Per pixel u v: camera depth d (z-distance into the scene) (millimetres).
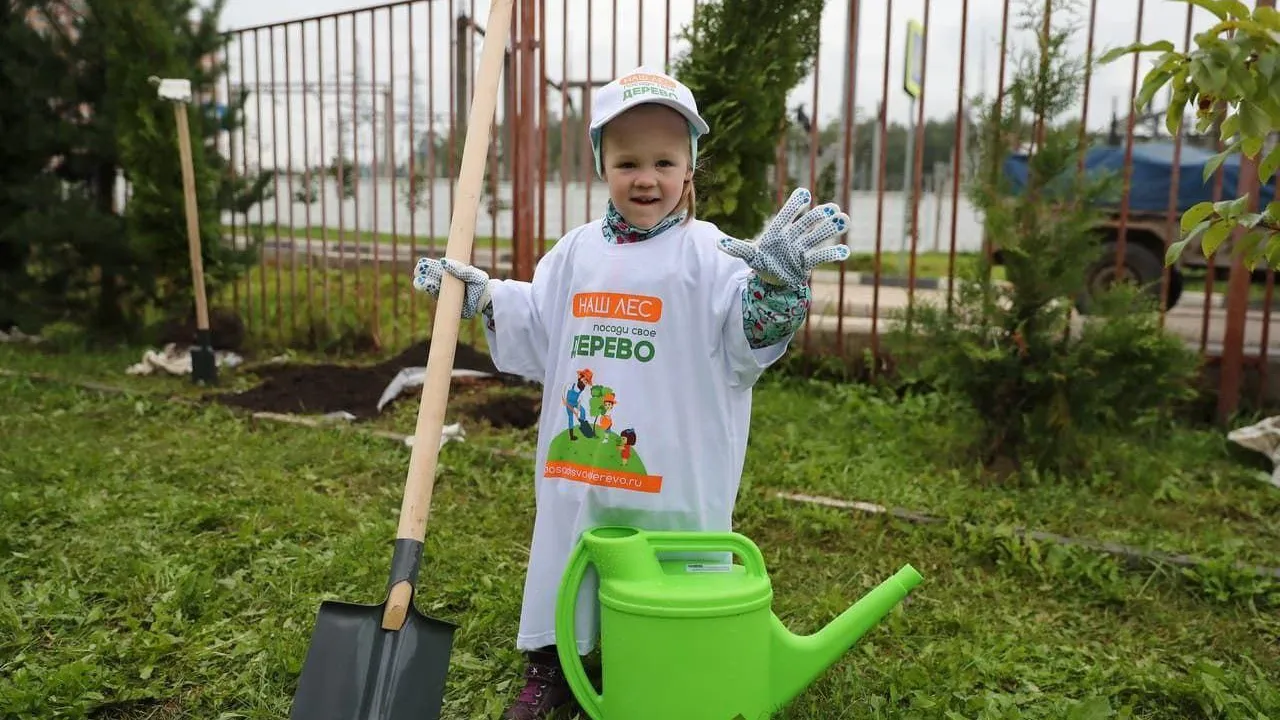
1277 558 3605
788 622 3055
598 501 2312
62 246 7680
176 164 7094
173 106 7020
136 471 4387
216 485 4250
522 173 6332
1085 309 4738
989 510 4012
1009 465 4562
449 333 2379
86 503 3857
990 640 2916
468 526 3799
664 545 2189
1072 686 2652
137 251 7348
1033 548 3518
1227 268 8062
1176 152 5254
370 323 7641
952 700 2564
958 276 4730
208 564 3332
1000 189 4531
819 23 5477
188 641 2811
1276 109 1771
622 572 2137
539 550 2389
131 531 3625
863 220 17734
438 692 2109
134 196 7133
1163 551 3600
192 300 7715
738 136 5211
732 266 2279
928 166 21641
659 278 2293
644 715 2094
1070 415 4453
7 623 2854
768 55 5258
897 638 2951
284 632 2855
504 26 2584
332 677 2102
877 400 5688
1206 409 5520
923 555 3641
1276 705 2547
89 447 4719
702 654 2061
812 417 5480
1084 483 4391
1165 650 2953
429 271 2461
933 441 4910
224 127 7832
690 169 2385
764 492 4188
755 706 2160
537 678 2473
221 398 5824
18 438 4832
